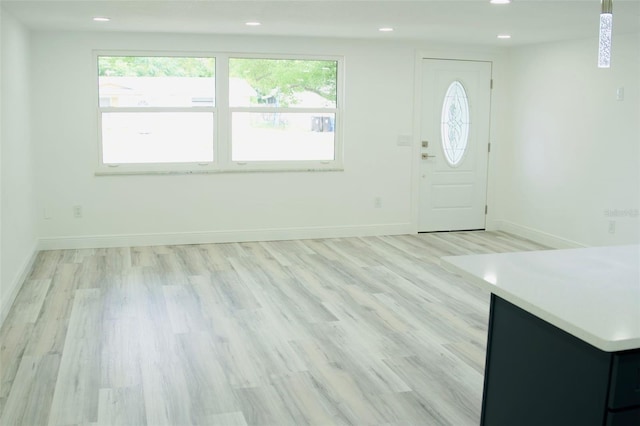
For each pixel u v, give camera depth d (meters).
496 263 2.52
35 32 5.91
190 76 6.40
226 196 6.61
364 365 3.49
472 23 5.30
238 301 4.60
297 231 6.87
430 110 7.12
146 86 6.31
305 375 3.35
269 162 6.71
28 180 5.59
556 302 2.02
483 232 7.34
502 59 7.27
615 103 5.73
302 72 6.70
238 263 5.74
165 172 6.38
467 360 3.57
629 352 1.82
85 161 6.18
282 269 5.54
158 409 2.95
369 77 6.84
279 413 2.93
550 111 6.61
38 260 5.75
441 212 7.33
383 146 7.00
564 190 6.45
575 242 6.32
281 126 6.71
